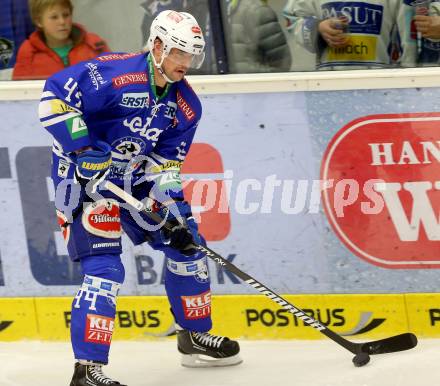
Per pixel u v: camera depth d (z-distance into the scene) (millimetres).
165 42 9781
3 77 12867
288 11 12203
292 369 10930
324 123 12180
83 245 10094
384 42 12086
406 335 10508
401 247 12148
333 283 12336
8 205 12758
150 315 12602
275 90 12203
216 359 11297
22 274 12820
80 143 9797
